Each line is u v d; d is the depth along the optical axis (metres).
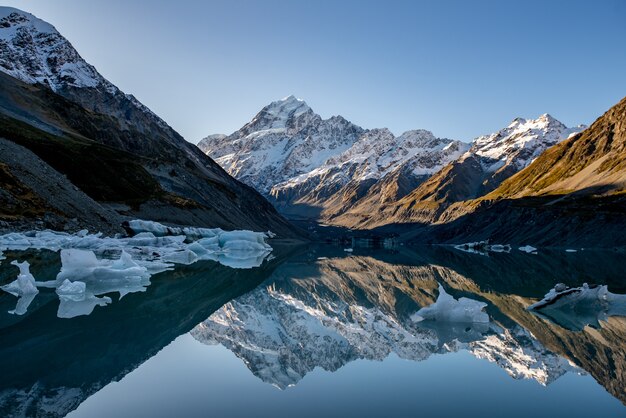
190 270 62.53
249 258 93.06
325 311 37.06
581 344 24.67
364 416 14.53
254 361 21.09
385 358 22.11
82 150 132.00
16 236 64.31
